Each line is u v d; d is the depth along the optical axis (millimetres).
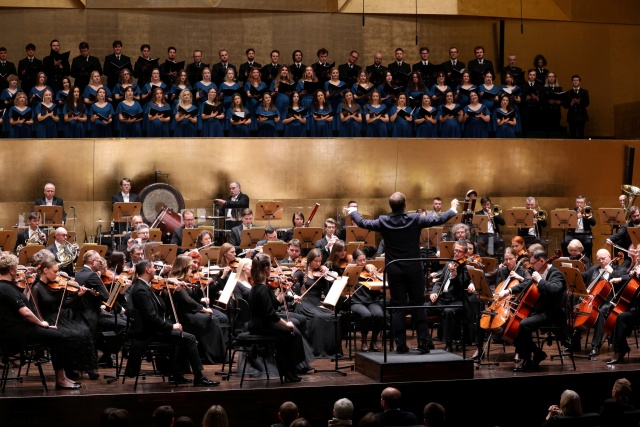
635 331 10867
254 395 8219
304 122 15789
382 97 16547
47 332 8180
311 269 10453
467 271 10086
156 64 16406
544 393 8875
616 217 14133
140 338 8414
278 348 8594
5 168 14812
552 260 9867
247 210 13375
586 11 19531
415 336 11680
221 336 9820
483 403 8672
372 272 10352
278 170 15594
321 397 8320
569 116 17453
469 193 9359
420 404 8477
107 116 15266
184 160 15297
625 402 7590
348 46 18906
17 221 14844
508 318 9375
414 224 8695
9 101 15312
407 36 19109
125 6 18000
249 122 15547
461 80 16875
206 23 18469
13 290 8141
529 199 15055
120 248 12734
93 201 15070
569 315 9812
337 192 15789
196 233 11977
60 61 16156
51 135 15211
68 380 8352
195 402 8117
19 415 7793
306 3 18625
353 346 11008
